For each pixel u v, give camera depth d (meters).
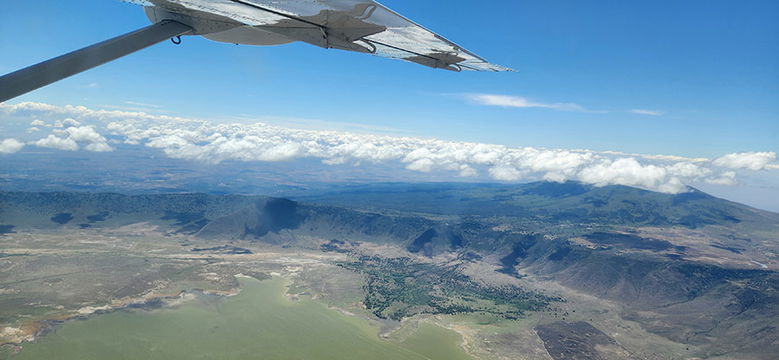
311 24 5.86
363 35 6.20
